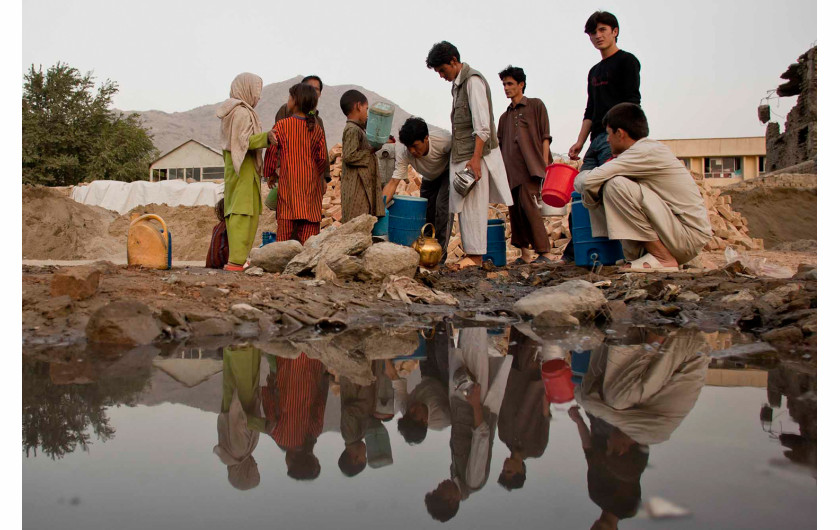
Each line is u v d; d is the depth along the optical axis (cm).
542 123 673
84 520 86
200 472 107
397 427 139
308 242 495
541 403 159
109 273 391
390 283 417
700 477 102
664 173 495
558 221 1169
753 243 1447
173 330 270
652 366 208
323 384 184
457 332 298
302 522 85
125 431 131
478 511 89
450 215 646
